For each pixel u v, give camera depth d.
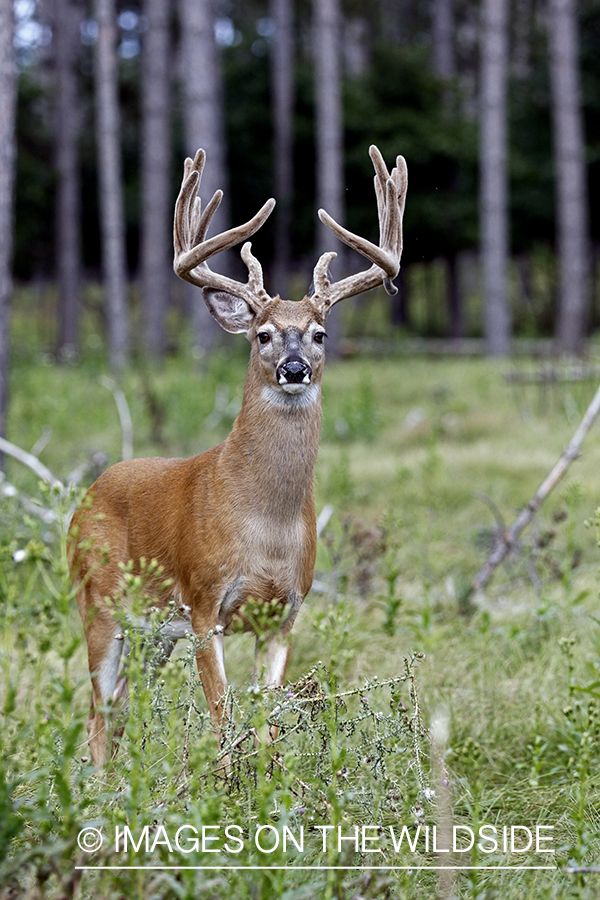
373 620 10.15
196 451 18.69
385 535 10.88
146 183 37.66
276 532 7.11
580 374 22.98
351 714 7.55
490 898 5.33
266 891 4.70
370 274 7.80
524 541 12.88
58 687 4.93
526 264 54.78
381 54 45.28
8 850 5.35
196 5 31.39
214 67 36.84
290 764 5.03
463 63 61.81
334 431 20.64
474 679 8.76
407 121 43.69
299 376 6.88
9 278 13.18
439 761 5.57
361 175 43.69
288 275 47.09
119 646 7.63
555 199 46.31
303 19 52.88
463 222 44.75
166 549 7.44
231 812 5.65
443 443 19.66
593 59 46.12
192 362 26.92
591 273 51.59
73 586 7.85
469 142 44.12
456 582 11.06
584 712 7.20
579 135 37.50
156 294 37.62
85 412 21.34
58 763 5.62
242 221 45.41
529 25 52.62
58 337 42.31
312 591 11.06
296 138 44.09
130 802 4.96
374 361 34.31
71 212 41.91
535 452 17.91
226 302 7.64
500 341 37.47
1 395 13.25
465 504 15.05
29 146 44.81
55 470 15.29
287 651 7.34
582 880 5.46
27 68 48.69
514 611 10.48
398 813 5.98
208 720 6.13
